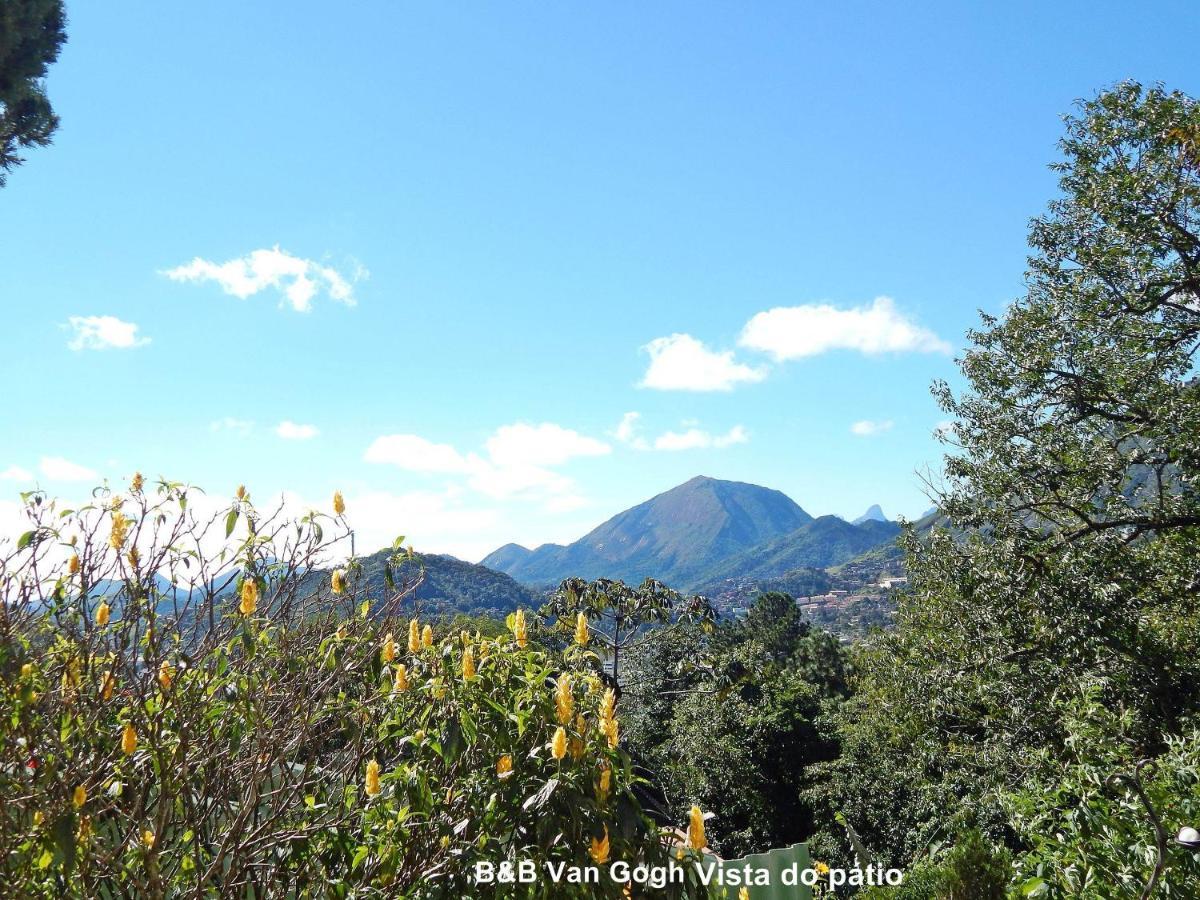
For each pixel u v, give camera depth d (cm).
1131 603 971
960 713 1084
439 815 240
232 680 229
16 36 708
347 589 273
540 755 235
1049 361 1054
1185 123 933
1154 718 860
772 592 4450
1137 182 986
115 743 216
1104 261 1038
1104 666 927
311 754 257
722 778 1923
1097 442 1040
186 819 227
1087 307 1055
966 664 1048
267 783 284
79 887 200
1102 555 980
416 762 252
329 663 255
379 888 227
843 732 1975
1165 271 1013
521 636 277
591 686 267
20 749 191
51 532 211
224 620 230
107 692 209
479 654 279
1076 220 1073
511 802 230
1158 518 990
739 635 3891
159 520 225
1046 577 988
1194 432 915
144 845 208
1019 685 969
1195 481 949
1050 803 411
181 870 225
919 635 1162
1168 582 1001
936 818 1200
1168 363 996
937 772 1246
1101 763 458
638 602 757
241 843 226
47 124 754
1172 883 319
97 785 207
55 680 208
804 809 2022
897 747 1438
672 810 355
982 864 372
